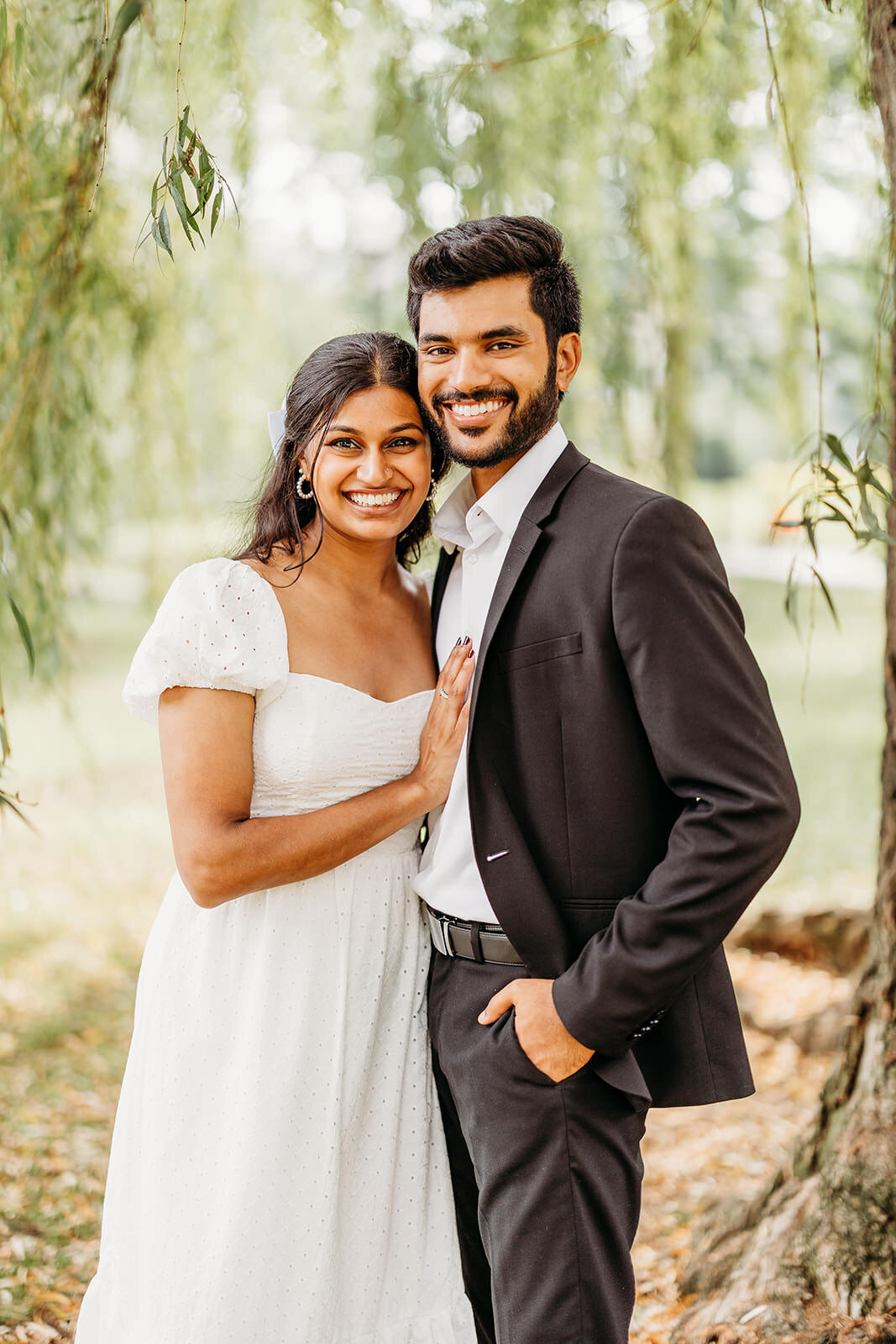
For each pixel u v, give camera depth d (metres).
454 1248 1.97
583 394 4.79
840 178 3.79
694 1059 1.73
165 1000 1.89
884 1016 2.23
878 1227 2.08
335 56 3.73
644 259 4.39
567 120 4.14
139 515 4.79
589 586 1.64
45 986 4.45
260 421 5.05
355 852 1.80
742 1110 3.35
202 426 5.00
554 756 1.69
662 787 1.70
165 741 1.79
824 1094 2.34
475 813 1.71
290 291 6.61
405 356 1.89
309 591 1.92
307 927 1.84
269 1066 1.80
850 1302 2.04
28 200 2.85
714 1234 2.48
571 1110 1.65
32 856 6.11
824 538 12.31
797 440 4.72
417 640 2.07
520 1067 1.67
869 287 3.28
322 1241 1.80
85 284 3.55
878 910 2.28
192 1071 1.85
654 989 1.55
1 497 3.40
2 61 2.58
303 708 1.84
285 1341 1.78
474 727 1.71
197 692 1.77
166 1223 1.84
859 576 13.10
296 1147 1.80
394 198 4.17
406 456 1.89
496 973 1.77
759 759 1.55
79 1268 2.64
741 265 8.15
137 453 4.65
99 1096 3.55
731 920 1.54
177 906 1.93
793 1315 2.07
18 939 4.95
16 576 3.66
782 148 3.74
